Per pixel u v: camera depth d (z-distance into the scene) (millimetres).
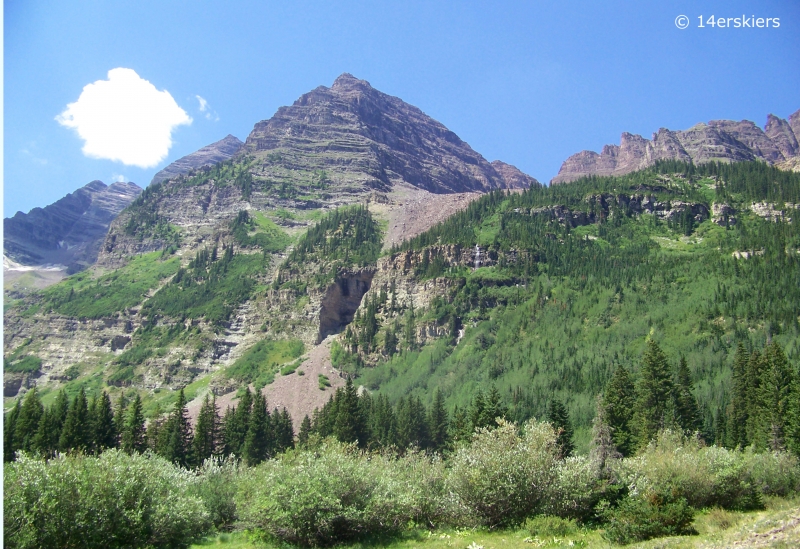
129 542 41812
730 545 31688
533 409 126375
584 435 109188
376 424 126062
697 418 97125
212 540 51312
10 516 35062
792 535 30656
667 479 45344
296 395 179500
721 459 50156
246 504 52250
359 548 43188
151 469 46188
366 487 46750
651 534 37219
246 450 117062
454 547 40125
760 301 145375
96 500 39344
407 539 44969
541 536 40812
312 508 43844
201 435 118000
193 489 59062
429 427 120000
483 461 46375
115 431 120188
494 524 45688
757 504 47469
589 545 37875
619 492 44531
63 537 37375
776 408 86500
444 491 50062
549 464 45875
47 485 37125
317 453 53000
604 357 144125
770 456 55156
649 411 94875
